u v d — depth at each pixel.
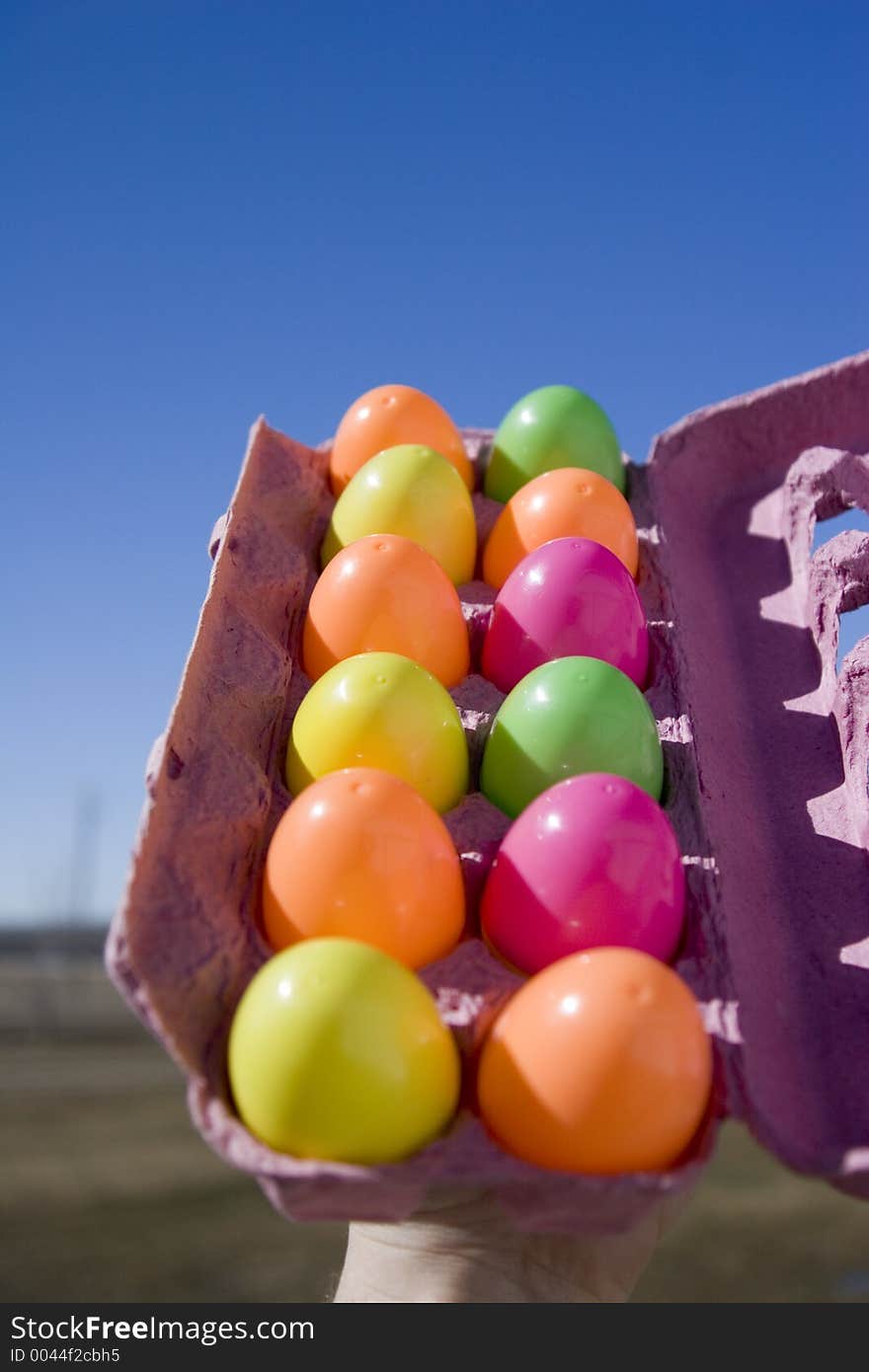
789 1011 0.32
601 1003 0.25
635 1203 0.24
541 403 0.45
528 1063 0.25
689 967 0.30
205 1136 0.25
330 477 0.45
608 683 0.33
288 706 0.36
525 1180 0.24
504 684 0.36
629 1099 0.24
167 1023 0.26
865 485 0.44
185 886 0.29
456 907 0.29
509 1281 0.31
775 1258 1.00
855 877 0.35
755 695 0.42
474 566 0.42
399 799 0.28
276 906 0.28
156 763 0.31
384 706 0.32
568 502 0.39
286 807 0.33
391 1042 0.25
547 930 0.28
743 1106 0.27
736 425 0.48
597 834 0.29
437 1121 0.25
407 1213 0.26
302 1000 0.25
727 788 0.37
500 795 0.33
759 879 0.35
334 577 0.36
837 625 0.41
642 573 0.42
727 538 0.48
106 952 0.26
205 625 0.36
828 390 0.47
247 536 0.40
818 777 0.38
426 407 0.44
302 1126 0.24
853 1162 0.25
